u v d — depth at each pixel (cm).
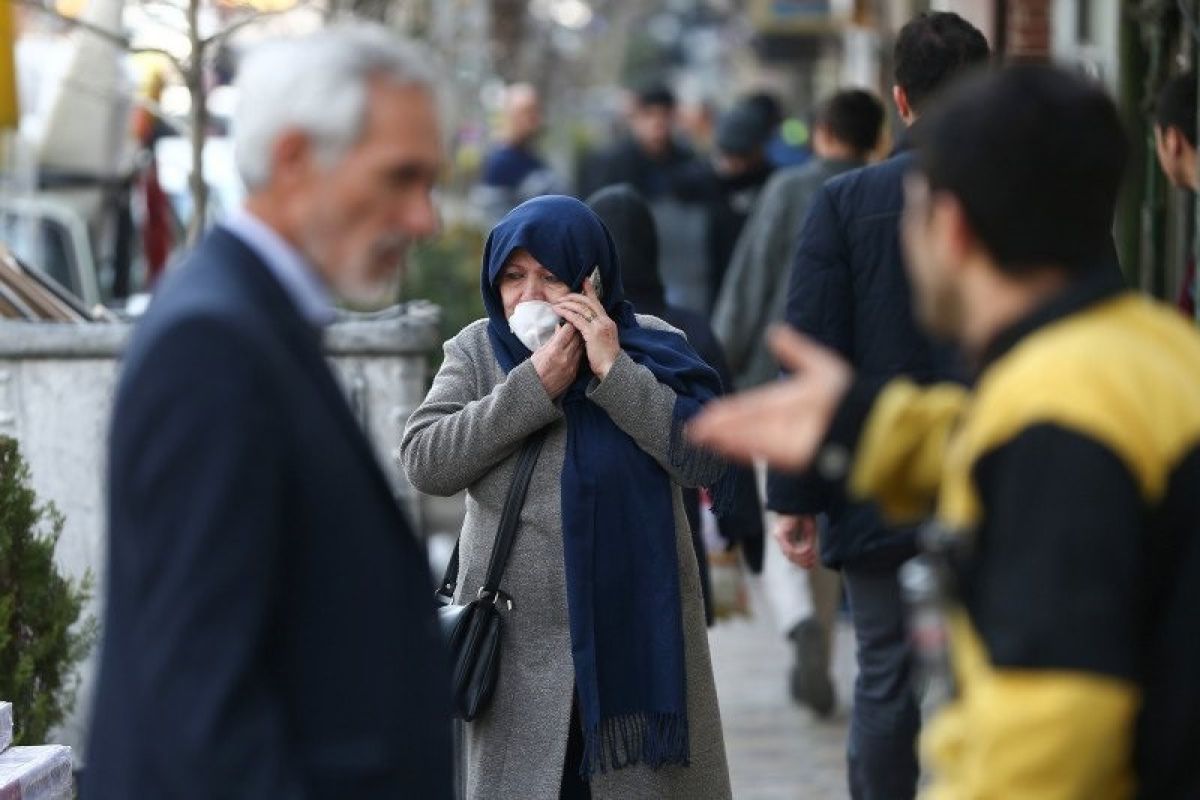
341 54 775
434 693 805
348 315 1805
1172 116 1594
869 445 693
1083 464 632
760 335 2250
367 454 790
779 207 2227
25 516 1427
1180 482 643
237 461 730
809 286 1408
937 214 689
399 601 784
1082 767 618
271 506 739
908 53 1427
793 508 1438
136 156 3506
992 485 650
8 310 1877
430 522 3000
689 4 11694
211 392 732
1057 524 630
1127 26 2345
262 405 741
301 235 786
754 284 2245
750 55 8700
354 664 764
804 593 2150
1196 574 643
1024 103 675
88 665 1631
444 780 809
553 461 1291
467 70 5119
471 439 1275
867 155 2245
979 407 664
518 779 1270
